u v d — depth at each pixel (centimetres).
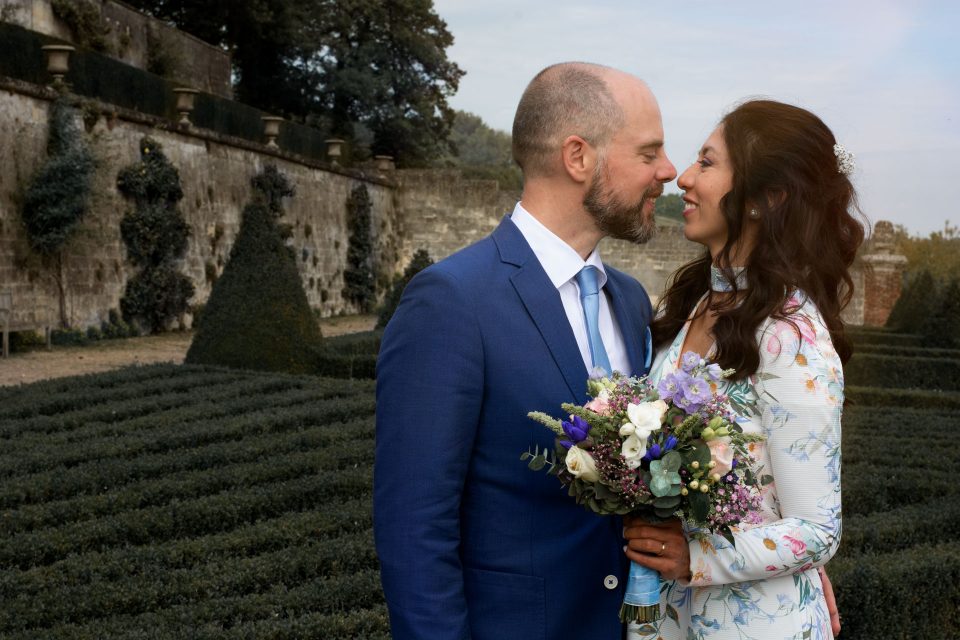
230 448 673
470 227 3262
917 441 758
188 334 1919
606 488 199
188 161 2036
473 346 204
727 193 239
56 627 374
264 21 3300
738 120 240
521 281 214
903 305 2289
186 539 491
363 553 466
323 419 808
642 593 212
